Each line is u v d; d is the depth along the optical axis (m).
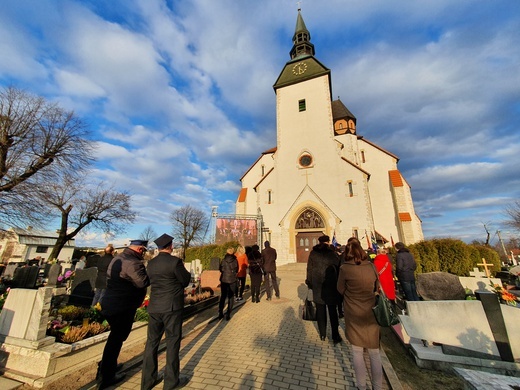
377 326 3.23
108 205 24.50
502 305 4.17
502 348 3.96
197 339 5.19
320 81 24.14
